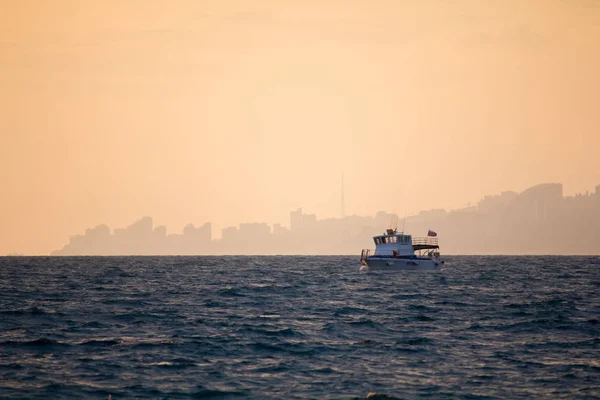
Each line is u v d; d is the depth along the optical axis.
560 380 153.12
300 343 195.50
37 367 163.25
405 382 152.00
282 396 141.38
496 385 149.38
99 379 153.00
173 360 171.88
